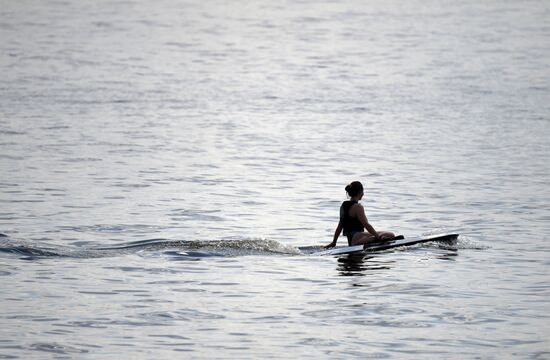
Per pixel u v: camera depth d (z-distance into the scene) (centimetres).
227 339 5181
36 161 11575
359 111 16625
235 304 5809
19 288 6062
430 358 4928
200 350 5012
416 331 5328
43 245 7256
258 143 13362
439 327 5397
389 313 5650
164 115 15950
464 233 7969
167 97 18188
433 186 10294
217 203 9319
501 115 15988
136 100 17638
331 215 8800
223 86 19975
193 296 5966
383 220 8600
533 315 5622
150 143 13175
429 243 7388
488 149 12800
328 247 7306
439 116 15962
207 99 18012
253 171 11250
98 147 12731
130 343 5091
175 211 8888
